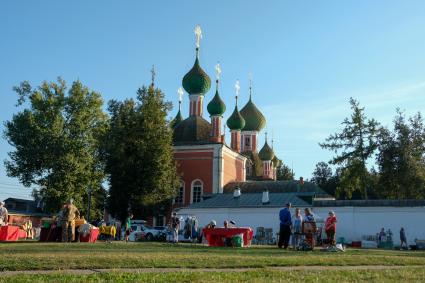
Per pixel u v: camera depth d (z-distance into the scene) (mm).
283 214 23125
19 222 75938
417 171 54625
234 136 83250
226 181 68875
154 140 57844
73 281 8891
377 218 43406
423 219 42125
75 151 56281
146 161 56906
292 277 10203
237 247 23359
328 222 23062
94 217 62656
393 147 56062
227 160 69938
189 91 76375
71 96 57500
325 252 20203
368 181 57281
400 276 10906
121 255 14008
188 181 67312
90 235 27547
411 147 55938
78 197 57000
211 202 52188
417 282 9891
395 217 42906
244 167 77062
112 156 56969
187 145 68062
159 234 50562
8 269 10734
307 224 22797
